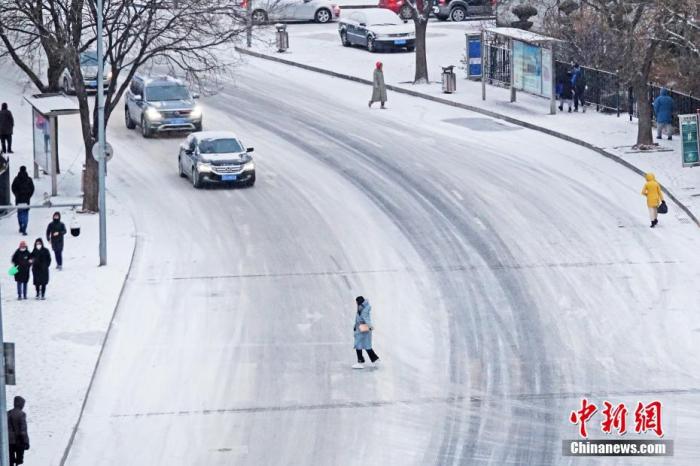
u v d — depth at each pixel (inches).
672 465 1897.1
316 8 6245.1
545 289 2741.1
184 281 2847.0
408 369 2325.3
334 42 5748.0
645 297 2669.8
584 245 3024.1
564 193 3440.0
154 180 3708.2
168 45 3383.4
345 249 3058.6
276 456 1962.4
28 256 2684.5
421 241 3102.9
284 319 2603.3
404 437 2026.3
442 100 4601.4
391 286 2790.4
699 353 2362.2
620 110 4284.0
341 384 2257.6
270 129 4264.3
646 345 2409.0
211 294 2758.4
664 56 4094.5
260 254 3031.5
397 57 5398.6
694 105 3914.9
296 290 2780.5
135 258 3014.3
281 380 2279.8
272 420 2102.6
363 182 3631.9
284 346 2450.8
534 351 2399.1
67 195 3572.8
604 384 2228.1
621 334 2469.2
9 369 1862.7
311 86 4911.4
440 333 2507.4
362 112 4485.7
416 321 2573.8
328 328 2549.2
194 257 3019.2
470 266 2908.5
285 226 3255.4
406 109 4520.2
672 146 3796.8
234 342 2477.9
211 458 1959.9
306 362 2365.9
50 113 3499.0
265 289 2787.9
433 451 1969.7
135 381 2284.7
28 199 3257.9
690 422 2053.4
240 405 2169.0
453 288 2768.2
